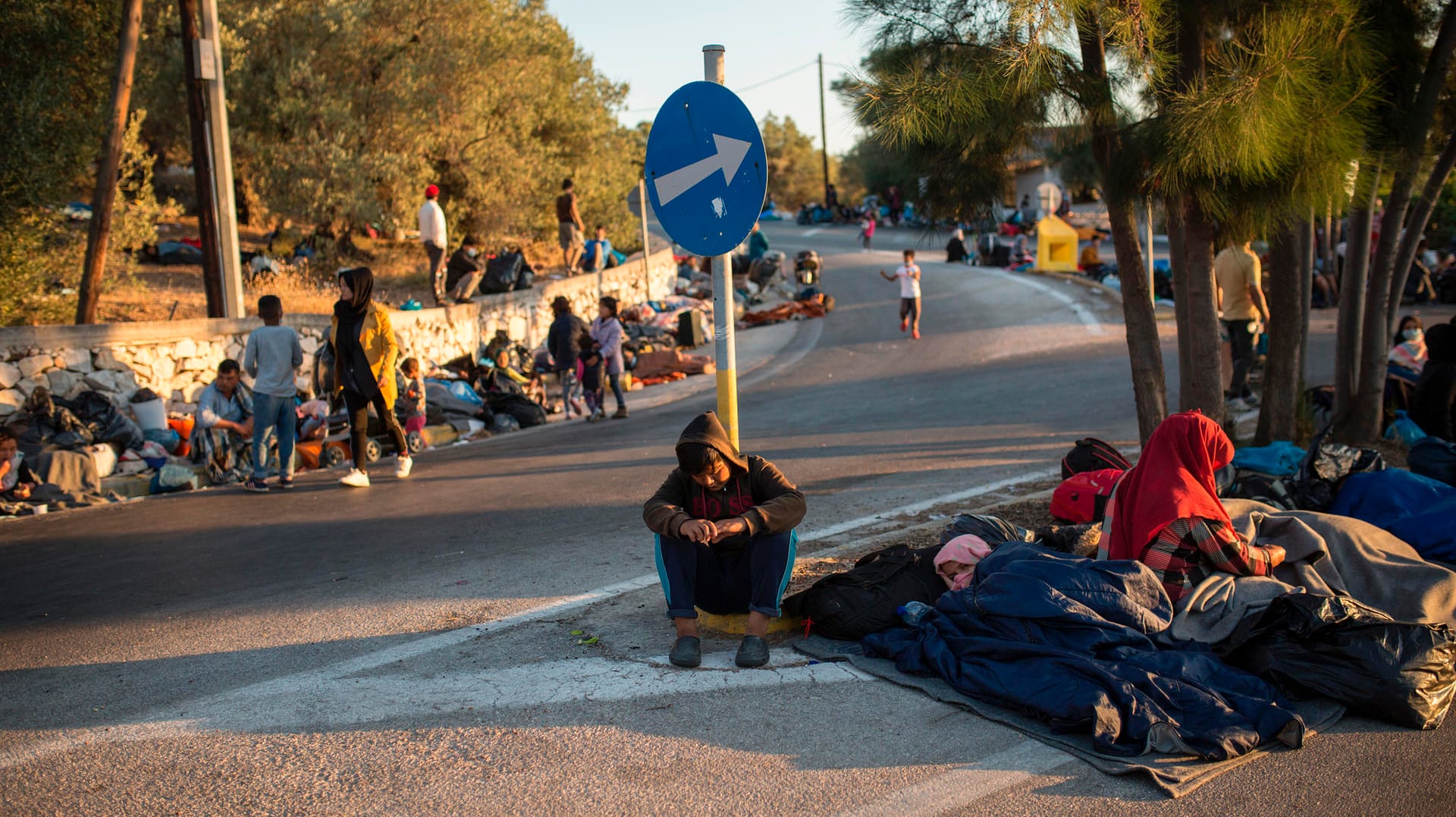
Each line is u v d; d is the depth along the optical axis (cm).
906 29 566
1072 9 484
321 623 508
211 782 340
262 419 877
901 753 349
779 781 332
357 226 2119
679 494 456
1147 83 533
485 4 2198
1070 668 373
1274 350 775
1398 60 671
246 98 1936
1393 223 761
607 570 589
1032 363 1583
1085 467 638
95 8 1368
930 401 1291
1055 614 400
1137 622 402
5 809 325
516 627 491
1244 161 492
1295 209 547
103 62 1415
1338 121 531
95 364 1026
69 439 904
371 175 1972
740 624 472
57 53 1273
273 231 2289
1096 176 583
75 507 837
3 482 823
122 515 805
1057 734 359
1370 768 337
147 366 1083
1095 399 1222
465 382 1364
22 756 362
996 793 322
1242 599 416
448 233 2238
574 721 379
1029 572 420
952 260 3197
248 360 877
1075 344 1734
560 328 1318
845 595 454
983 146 562
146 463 970
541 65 2523
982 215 613
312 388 1291
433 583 576
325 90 1933
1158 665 379
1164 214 594
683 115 463
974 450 956
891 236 4725
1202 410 662
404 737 370
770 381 1616
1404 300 2044
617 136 3284
